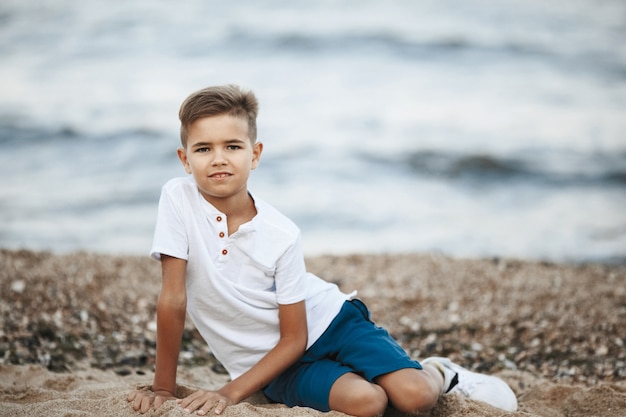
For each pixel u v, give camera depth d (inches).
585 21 910.4
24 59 721.6
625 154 526.3
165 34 799.1
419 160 510.3
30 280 217.5
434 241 370.0
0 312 190.9
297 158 504.4
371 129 568.4
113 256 259.0
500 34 837.2
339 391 122.4
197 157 121.6
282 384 133.0
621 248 359.3
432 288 239.6
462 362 184.1
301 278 127.3
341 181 465.1
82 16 850.1
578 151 533.0
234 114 121.8
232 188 121.9
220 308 125.8
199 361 180.5
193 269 124.8
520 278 248.5
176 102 620.4
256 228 124.5
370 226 390.6
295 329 126.8
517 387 164.9
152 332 195.6
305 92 655.1
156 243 122.8
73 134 541.0
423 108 622.8
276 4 904.9
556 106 634.8
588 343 191.0
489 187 472.4
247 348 128.5
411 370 125.2
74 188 445.1
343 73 710.5
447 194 455.5
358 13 880.3
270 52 764.6
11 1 893.2
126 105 606.2
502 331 202.4
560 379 171.3
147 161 499.5
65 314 197.8
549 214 419.2
